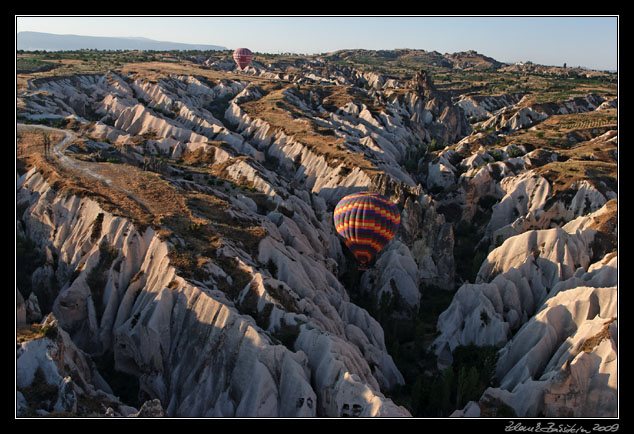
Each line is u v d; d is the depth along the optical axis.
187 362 50.09
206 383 47.62
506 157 126.75
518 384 50.06
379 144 137.50
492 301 64.19
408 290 73.06
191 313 51.72
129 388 53.19
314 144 122.25
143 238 60.91
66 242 64.38
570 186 96.19
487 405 48.84
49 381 41.22
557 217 95.12
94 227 62.97
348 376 44.25
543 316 55.19
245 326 47.84
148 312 53.53
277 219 78.44
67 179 72.88
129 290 57.38
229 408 45.28
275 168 123.44
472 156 125.19
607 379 46.47
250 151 123.50
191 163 107.31
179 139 122.62
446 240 81.81
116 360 55.06
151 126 129.00
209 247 60.03
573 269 68.88
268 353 45.94
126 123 133.75
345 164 109.94
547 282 68.50
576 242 71.19
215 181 92.38
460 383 51.44
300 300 55.88
